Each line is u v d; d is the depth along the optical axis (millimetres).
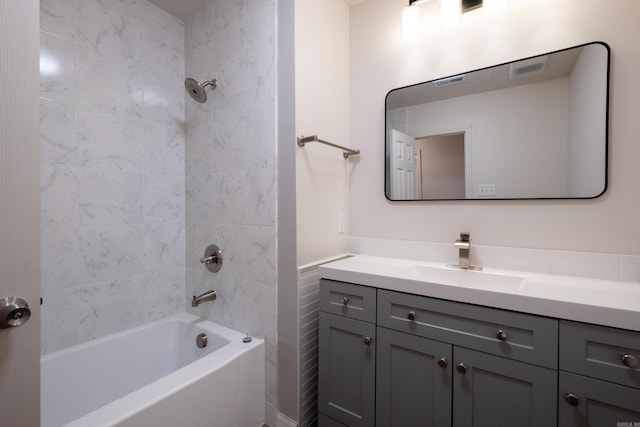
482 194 1410
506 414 942
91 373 1466
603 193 1161
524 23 1308
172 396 1077
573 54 1206
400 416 1144
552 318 872
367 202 1772
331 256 1667
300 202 1425
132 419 960
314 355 1519
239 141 1596
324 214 1608
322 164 1590
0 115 678
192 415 1147
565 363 853
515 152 1330
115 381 1549
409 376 1123
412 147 1599
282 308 1455
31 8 720
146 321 1750
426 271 1422
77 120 1452
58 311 1404
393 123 1657
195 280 1876
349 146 1830
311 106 1494
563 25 1230
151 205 1767
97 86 1522
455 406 1027
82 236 1481
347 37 1813
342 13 1764
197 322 1760
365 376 1226
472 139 1432
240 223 1605
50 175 1369
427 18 1553
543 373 881
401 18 1637
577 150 1203
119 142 1616
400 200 1641
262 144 1499
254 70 1521
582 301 845
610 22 1144
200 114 1808
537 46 1284
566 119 1222
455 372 1026
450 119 1488
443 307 1047
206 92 1759
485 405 976
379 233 1732
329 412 1328
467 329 1006
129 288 1672
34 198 728
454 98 1475
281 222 1451
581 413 831
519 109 1318
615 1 1136
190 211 1896
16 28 699
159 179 1802
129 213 1667
